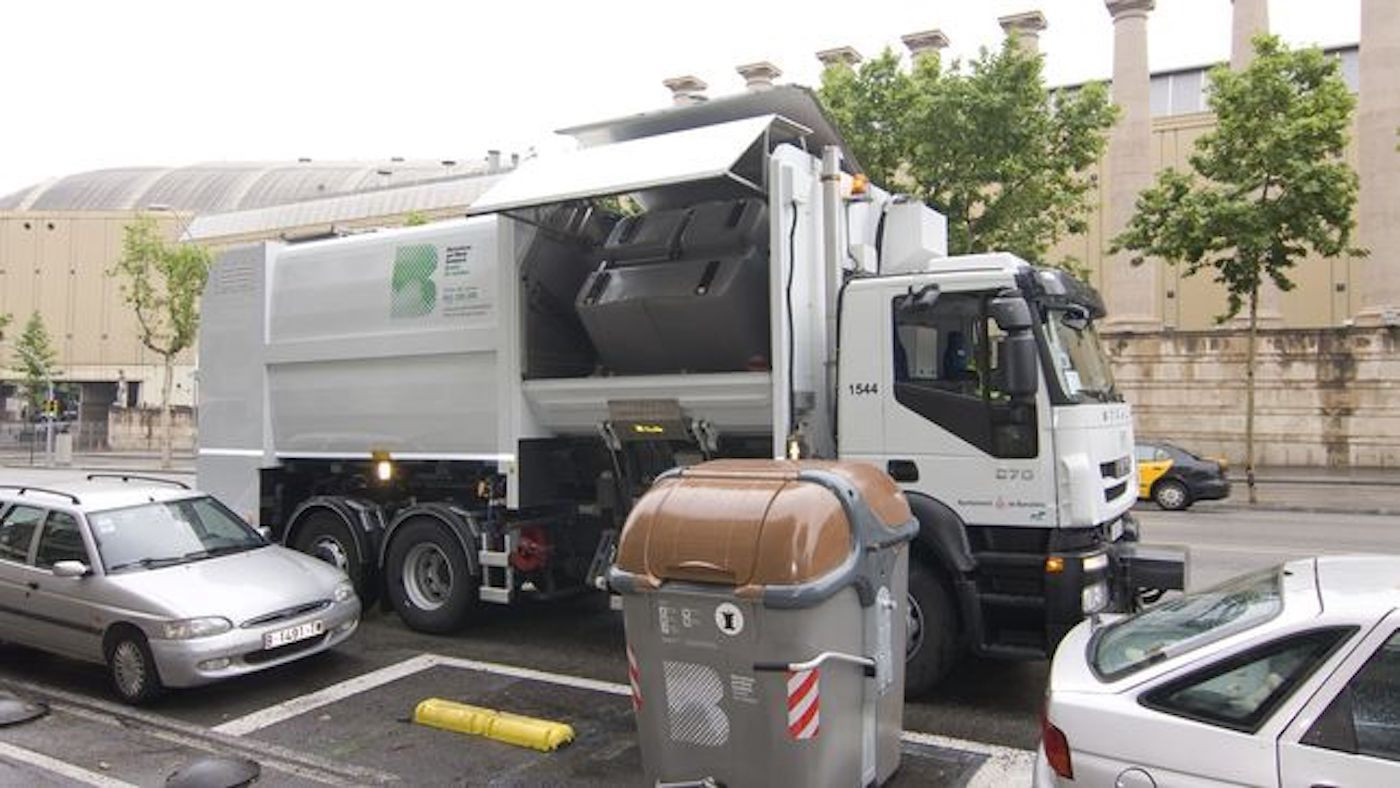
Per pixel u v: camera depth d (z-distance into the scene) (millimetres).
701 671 4234
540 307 8078
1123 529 7012
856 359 6609
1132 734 3367
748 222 6969
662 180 6648
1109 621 4418
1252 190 18906
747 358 6938
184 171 73062
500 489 8102
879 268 7719
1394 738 3023
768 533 4113
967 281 6273
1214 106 19344
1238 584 4145
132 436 47562
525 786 5117
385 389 8727
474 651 7801
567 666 7355
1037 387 6043
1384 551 12797
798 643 4043
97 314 60062
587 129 7848
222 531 7836
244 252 9680
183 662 6316
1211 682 3352
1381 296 24703
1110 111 18922
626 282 7250
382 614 9164
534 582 8250
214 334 9922
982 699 6469
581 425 7820
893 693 4793
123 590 6660
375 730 6000
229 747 5762
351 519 8844
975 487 6215
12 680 7227
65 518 7297
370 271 8805
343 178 67562
